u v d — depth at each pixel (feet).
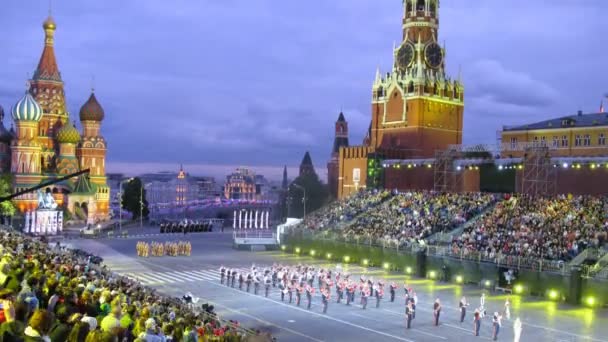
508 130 401.29
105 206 576.61
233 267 299.17
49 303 62.18
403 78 454.81
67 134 548.31
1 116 576.20
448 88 457.68
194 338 78.07
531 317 193.36
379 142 469.98
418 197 354.95
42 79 590.55
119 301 83.10
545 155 309.42
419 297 227.20
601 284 209.15
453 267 263.70
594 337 166.20
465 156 370.12
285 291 220.64
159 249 344.28
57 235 431.84
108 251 356.79
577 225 256.52
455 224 304.30
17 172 490.08
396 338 164.76
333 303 216.74
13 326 38.93
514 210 290.97
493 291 241.55
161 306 116.26
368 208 369.09
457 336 168.04
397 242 294.05
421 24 460.96
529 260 234.58
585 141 358.23
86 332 45.29
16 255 113.70
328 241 338.54
